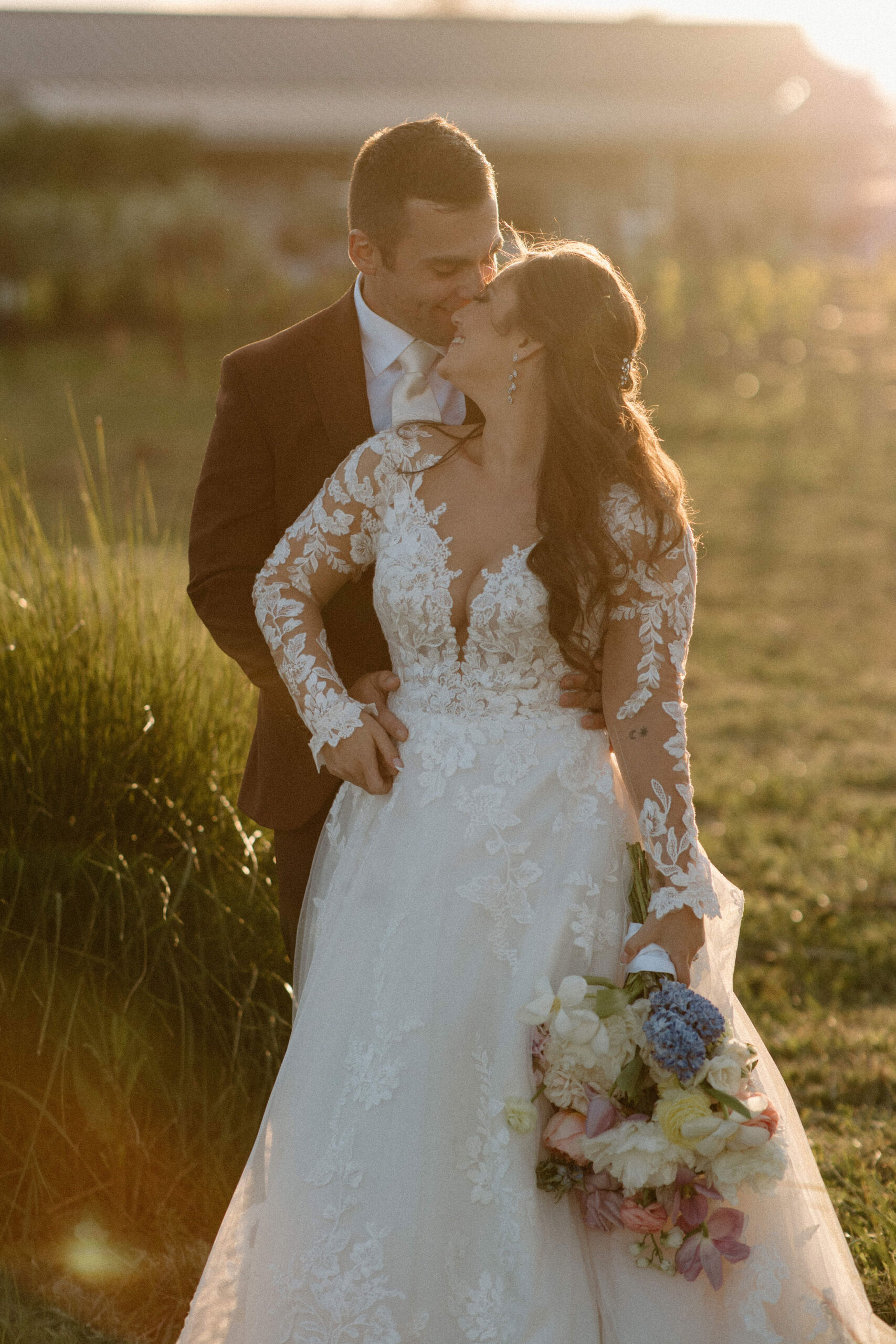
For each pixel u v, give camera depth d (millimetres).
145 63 31469
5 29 32250
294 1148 2143
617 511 2109
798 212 31500
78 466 3854
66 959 2838
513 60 33125
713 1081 1947
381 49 32750
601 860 2191
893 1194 2887
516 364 2139
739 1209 2105
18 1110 2756
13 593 3412
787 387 16875
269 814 2652
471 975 2115
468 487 2217
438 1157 2049
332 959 2232
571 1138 2008
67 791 3158
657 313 18375
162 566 3887
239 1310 2168
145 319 20547
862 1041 3736
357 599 2570
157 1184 2793
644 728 2117
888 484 12930
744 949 4422
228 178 28562
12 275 20016
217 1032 2893
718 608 9281
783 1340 2086
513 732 2189
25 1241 2699
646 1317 2033
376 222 2441
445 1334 2010
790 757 6465
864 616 9070
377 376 2580
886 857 5168
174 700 3340
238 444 2568
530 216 29859
